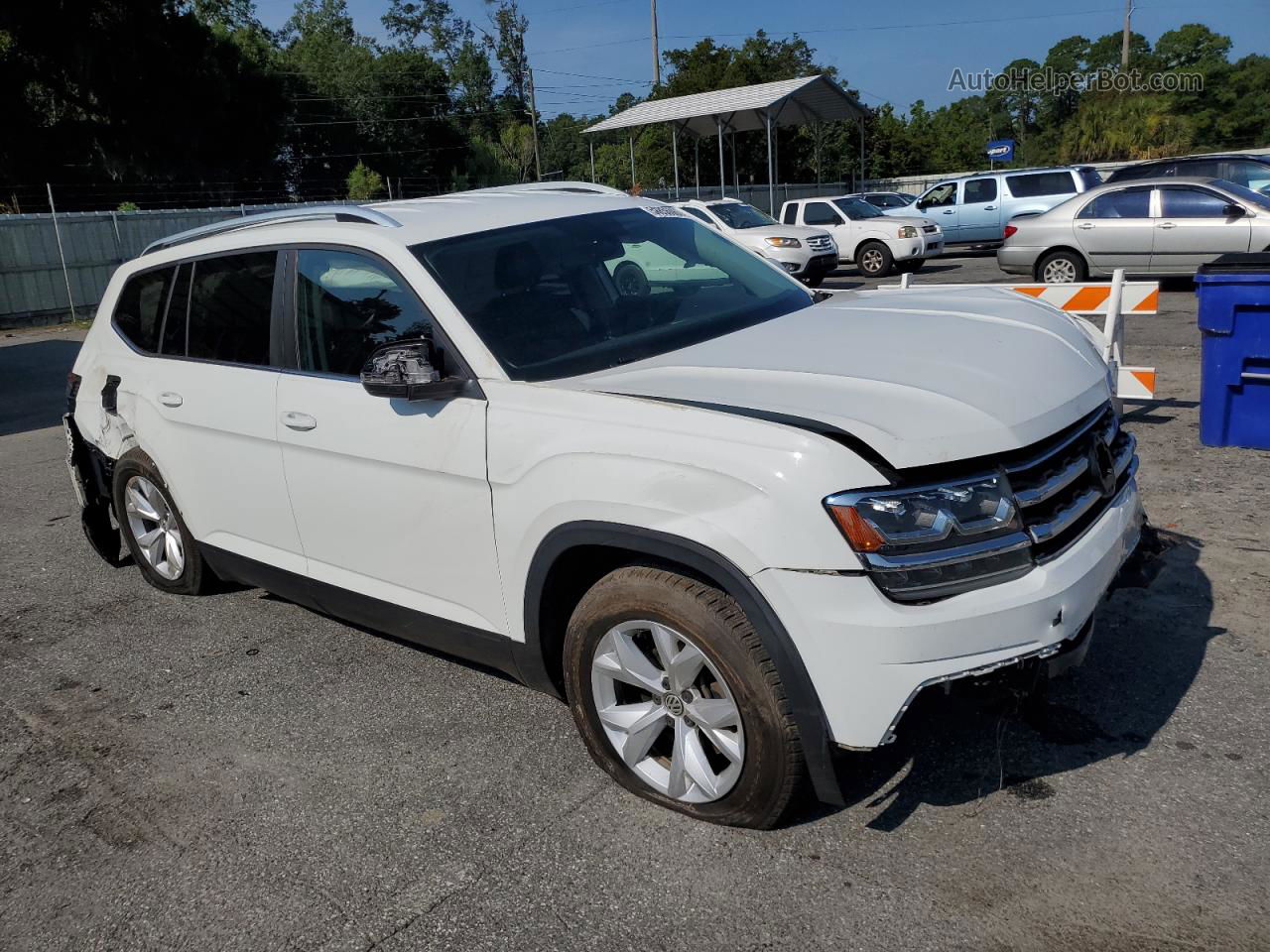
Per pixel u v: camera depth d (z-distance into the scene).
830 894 2.69
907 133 52.94
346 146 63.94
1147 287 6.81
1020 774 3.14
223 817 3.34
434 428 3.37
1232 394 6.36
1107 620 4.14
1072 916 2.54
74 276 22.36
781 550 2.57
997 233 22.98
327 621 4.91
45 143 41.22
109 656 4.67
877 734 2.58
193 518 4.68
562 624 3.35
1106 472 3.07
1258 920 2.48
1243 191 13.81
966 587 2.60
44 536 6.64
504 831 3.11
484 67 74.88
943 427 2.67
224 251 4.42
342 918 2.80
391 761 3.58
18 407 12.07
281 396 3.93
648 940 2.60
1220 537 4.93
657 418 2.85
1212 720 3.36
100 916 2.90
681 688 2.93
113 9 39.50
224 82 43.34
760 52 50.66
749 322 3.80
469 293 3.51
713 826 3.02
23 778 3.68
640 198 4.52
